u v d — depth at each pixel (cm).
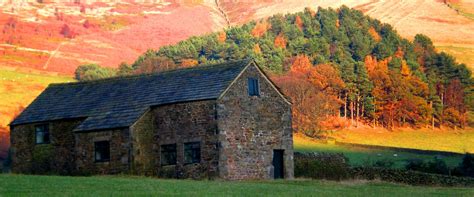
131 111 5462
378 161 8888
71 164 5719
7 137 11581
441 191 4216
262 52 18475
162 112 5450
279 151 5625
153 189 3584
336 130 14175
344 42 19538
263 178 5419
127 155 5306
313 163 6031
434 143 14088
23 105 13838
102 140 5438
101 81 6072
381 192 3928
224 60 18050
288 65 17362
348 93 15612
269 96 5575
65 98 6031
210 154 5209
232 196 3334
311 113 12494
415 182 6125
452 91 17125
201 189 3694
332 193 3716
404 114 15788
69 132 5762
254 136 5419
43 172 5859
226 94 5275
